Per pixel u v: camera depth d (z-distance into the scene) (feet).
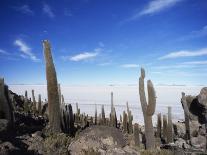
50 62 42.78
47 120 63.36
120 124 96.07
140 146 55.26
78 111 93.71
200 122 97.86
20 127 40.91
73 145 33.76
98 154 31.48
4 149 26.04
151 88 53.11
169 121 70.79
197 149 61.05
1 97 36.86
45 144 32.63
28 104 84.07
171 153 45.14
